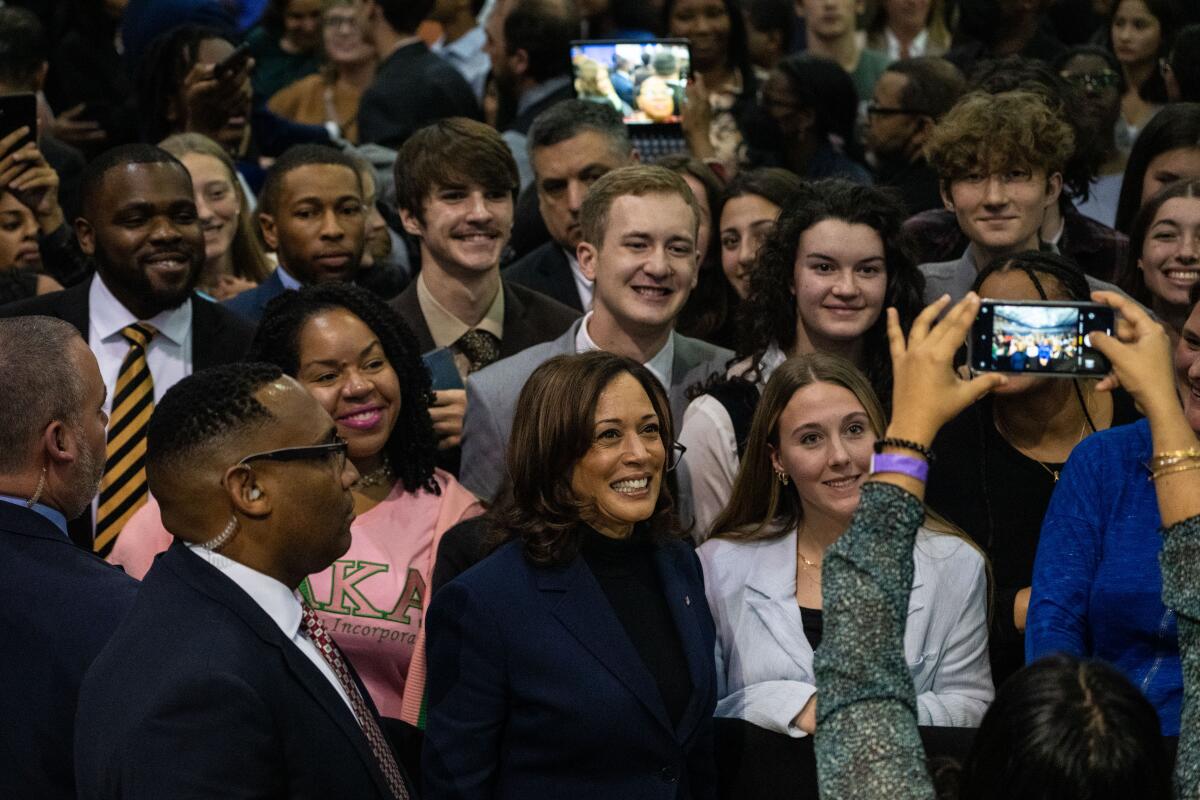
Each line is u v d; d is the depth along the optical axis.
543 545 3.22
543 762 3.14
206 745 2.48
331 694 2.68
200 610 2.62
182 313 4.56
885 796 2.04
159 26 7.39
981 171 4.62
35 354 3.13
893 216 4.21
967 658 3.54
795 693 3.37
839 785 2.07
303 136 7.65
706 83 7.80
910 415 2.17
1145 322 2.30
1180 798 2.07
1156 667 3.09
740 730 3.38
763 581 3.60
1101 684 1.96
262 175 7.06
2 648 2.93
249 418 2.71
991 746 1.97
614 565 3.31
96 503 4.23
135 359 4.43
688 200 4.38
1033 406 3.83
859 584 2.13
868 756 2.07
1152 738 1.94
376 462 3.92
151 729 2.47
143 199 4.36
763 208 5.25
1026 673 2.01
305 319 3.85
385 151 7.05
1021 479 3.86
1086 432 3.88
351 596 3.72
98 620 2.92
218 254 5.70
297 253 5.29
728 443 4.10
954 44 8.21
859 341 4.31
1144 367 2.26
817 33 8.73
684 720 3.20
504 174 4.82
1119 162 6.41
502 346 4.93
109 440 4.32
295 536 2.74
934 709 3.40
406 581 3.77
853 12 8.76
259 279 5.95
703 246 5.41
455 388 4.50
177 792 2.44
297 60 9.14
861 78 8.75
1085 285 3.84
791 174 5.39
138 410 4.38
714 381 4.30
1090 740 1.90
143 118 6.71
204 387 2.74
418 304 4.92
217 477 2.69
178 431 2.71
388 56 7.99
